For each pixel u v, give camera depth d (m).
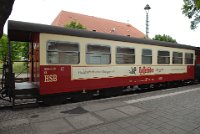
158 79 12.08
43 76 7.55
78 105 7.68
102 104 7.85
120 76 9.95
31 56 9.41
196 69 15.64
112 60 9.59
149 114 6.48
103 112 6.72
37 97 7.92
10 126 5.41
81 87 8.55
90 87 8.84
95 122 5.71
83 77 8.60
